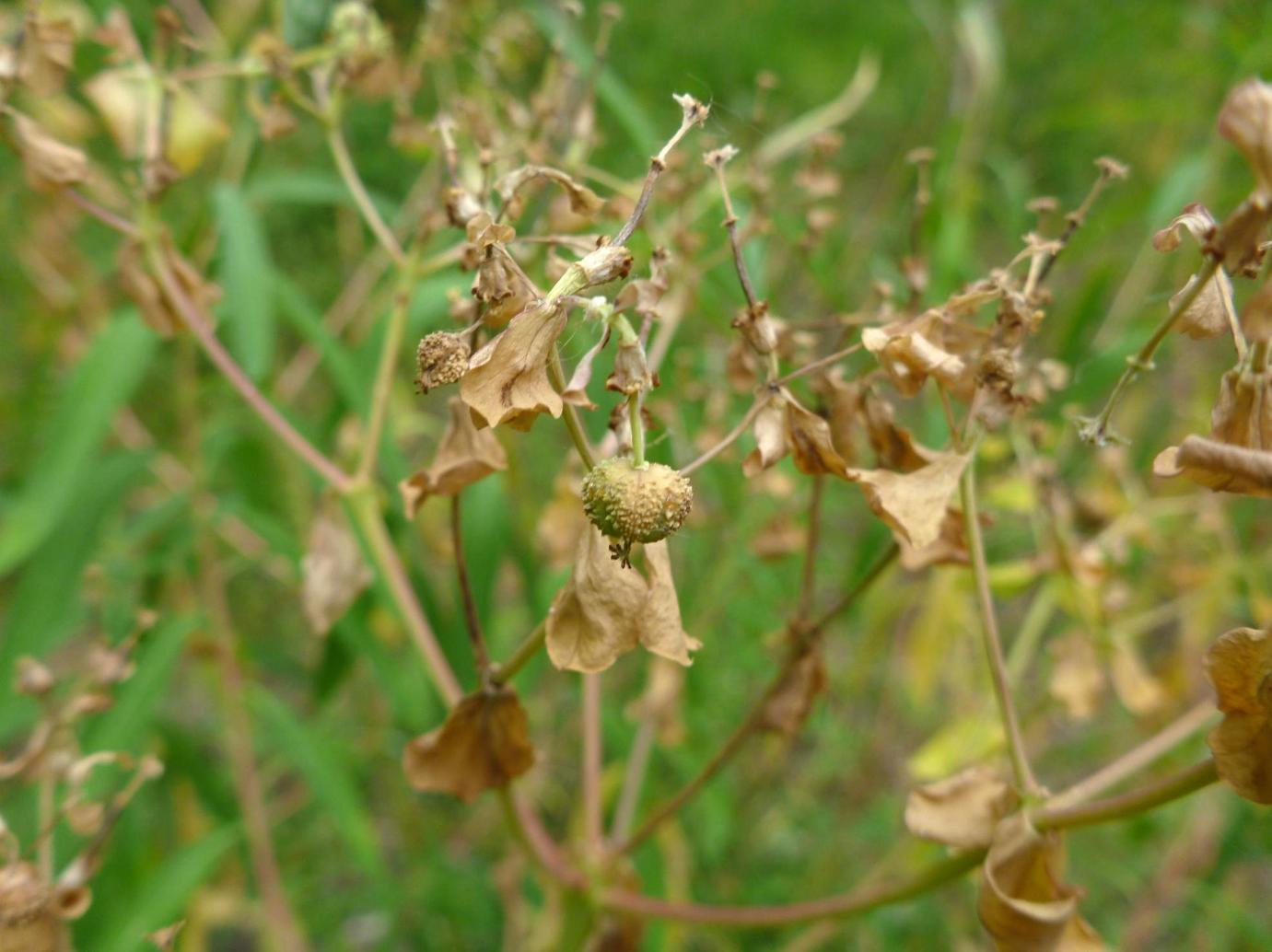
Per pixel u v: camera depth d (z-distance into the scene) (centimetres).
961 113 18
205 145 12
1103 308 19
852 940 17
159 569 15
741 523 15
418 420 18
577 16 11
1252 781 7
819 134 12
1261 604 15
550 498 16
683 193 11
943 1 23
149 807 16
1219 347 19
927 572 17
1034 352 17
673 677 14
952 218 16
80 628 15
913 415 16
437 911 17
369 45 12
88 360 13
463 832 20
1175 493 16
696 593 16
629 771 13
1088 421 8
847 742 19
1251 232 7
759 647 16
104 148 16
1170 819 17
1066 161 24
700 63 25
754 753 18
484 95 12
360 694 20
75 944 13
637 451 7
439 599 14
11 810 12
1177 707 15
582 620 7
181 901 12
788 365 10
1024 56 26
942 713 20
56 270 19
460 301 9
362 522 12
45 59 11
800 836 19
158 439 19
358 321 20
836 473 8
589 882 11
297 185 16
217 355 11
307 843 19
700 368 14
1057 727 20
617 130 17
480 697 9
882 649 20
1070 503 14
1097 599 13
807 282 17
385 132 20
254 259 14
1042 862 8
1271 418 7
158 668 13
